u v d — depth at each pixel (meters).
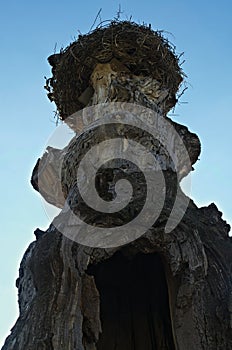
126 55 13.34
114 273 11.55
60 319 8.93
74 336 8.76
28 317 9.43
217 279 9.71
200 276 9.53
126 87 12.42
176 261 9.67
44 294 9.38
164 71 13.46
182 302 9.42
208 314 9.27
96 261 9.74
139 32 13.38
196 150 13.18
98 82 13.30
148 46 13.39
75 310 8.99
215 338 9.11
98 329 9.36
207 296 9.42
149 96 13.06
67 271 9.30
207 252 10.05
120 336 11.17
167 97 13.55
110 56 13.31
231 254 10.36
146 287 11.46
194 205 11.32
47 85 14.48
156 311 11.24
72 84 13.80
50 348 8.73
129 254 10.09
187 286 9.46
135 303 11.39
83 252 9.57
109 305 11.36
